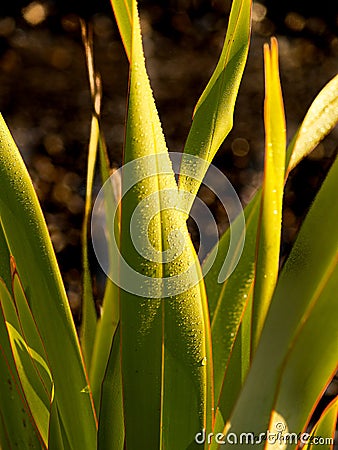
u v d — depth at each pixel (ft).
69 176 10.78
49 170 10.75
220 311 2.91
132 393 2.53
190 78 10.74
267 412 2.43
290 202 10.32
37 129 10.79
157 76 10.72
